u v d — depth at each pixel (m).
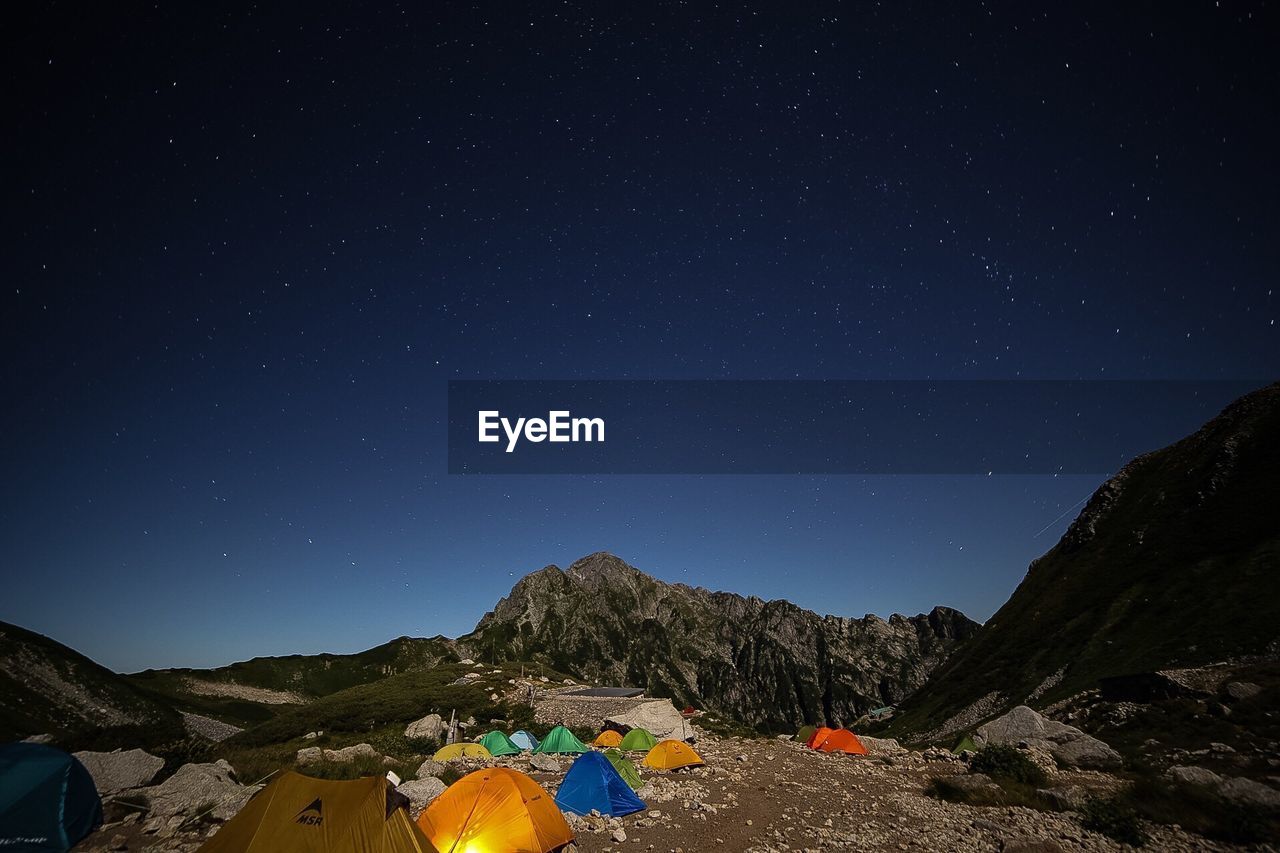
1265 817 14.24
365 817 9.38
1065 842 13.40
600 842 13.52
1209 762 20.47
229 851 9.05
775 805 17.38
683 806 16.98
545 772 23.11
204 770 15.53
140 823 12.67
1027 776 19.95
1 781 11.24
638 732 31.80
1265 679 27.95
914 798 18.28
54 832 11.27
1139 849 13.03
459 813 11.79
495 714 45.53
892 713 83.62
